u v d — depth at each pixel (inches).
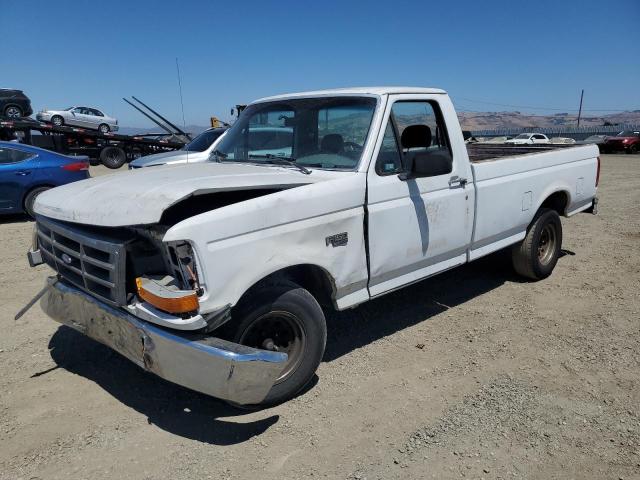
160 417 137.8
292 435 129.2
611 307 207.8
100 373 161.0
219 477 114.9
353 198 149.0
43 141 908.6
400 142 166.9
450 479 112.7
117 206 125.9
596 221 387.9
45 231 153.7
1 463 119.9
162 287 121.3
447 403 141.7
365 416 136.4
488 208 197.0
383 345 177.9
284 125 178.7
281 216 132.1
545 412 136.2
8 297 229.9
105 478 115.1
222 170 157.8
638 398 142.0
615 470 114.5
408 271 173.0
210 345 118.3
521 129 2468.0
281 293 134.5
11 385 153.7
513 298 220.7
